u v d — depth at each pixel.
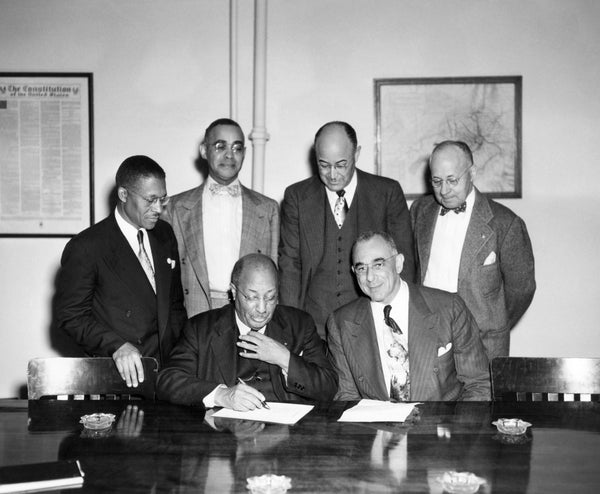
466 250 3.26
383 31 4.19
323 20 4.20
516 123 4.16
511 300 3.42
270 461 1.88
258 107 4.18
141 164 2.91
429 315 2.74
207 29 4.23
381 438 2.06
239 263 2.67
